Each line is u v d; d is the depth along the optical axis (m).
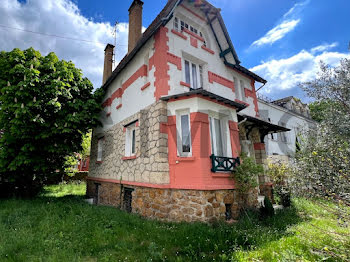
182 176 5.96
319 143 4.39
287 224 5.67
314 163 4.02
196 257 3.51
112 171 9.20
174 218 5.75
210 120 6.95
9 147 8.32
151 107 6.97
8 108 7.68
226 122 7.22
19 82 7.50
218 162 6.09
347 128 4.27
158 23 6.79
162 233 4.73
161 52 7.01
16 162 7.96
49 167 9.46
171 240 4.30
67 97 8.84
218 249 3.90
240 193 6.69
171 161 6.20
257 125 9.16
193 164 5.89
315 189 3.97
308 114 20.47
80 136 10.09
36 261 3.30
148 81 7.59
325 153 3.87
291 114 18.45
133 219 5.69
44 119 8.46
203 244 4.03
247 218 5.89
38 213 5.91
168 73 6.98
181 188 5.84
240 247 3.89
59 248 3.78
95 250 3.90
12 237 4.11
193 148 6.00
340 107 4.56
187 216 5.61
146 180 6.55
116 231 4.74
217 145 6.93
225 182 6.27
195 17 8.92
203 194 5.59
